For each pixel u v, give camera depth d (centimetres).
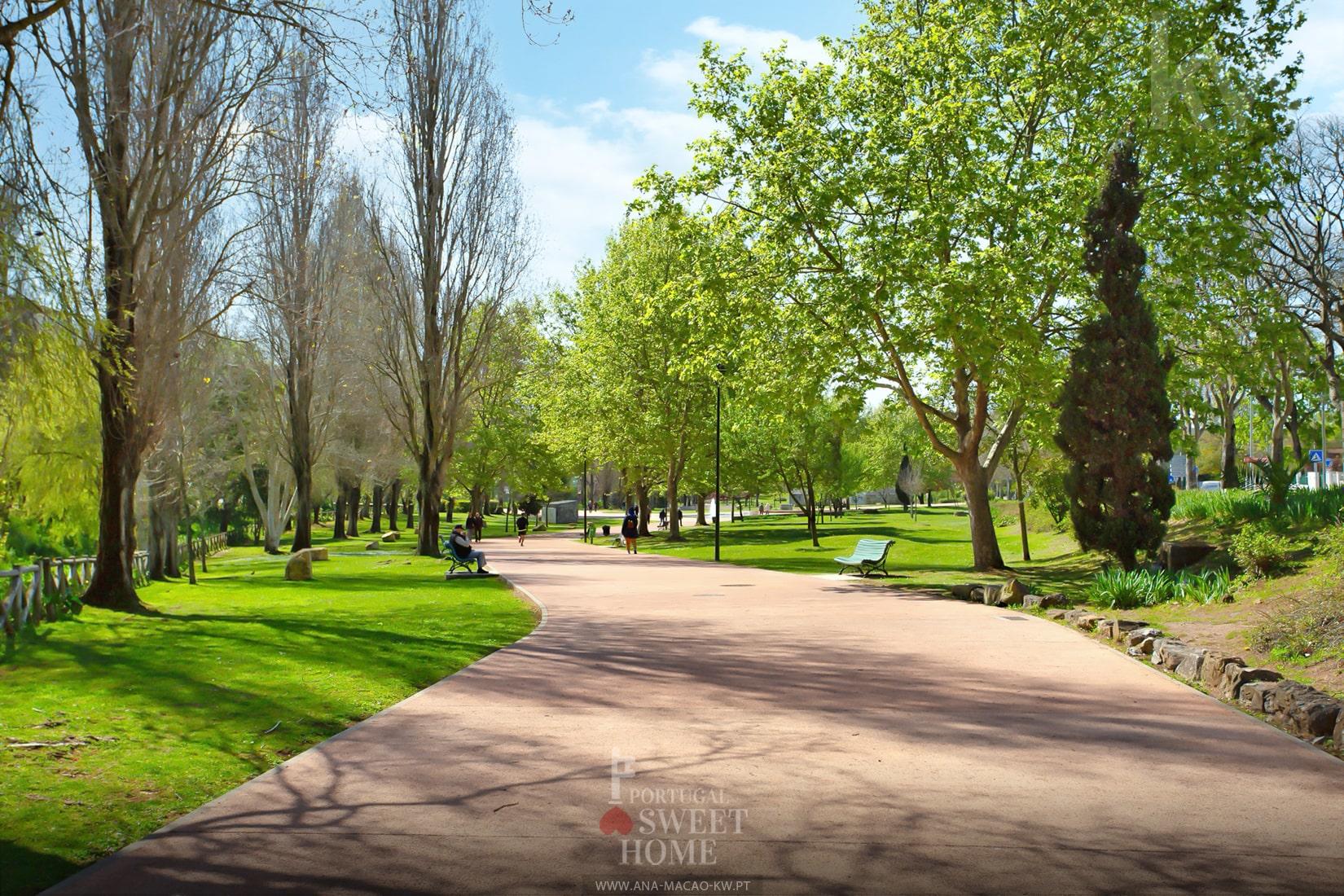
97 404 1984
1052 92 2452
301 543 4500
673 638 1393
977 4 2472
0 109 923
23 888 477
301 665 1130
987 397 2680
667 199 2500
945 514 8100
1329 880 489
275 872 500
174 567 3088
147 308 1864
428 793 638
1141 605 1686
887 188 2289
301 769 696
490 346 4100
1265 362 2689
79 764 703
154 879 492
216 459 4750
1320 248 3547
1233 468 4116
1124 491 2167
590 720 854
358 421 6103
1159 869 504
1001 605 1817
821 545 4484
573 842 543
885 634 1422
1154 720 849
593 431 5056
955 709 898
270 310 3609
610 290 5197
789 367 2511
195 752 739
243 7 940
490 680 1055
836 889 477
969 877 492
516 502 9450
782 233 2355
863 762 711
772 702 931
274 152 2300
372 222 3906
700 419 4991
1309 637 1080
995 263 2177
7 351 1125
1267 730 812
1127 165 2186
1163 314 2538
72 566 1831
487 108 3822
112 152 1742
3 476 2105
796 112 2392
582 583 2434
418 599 2050
